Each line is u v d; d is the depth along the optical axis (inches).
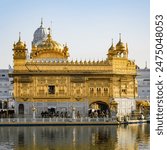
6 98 7121.1
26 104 4478.3
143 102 5369.1
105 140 2822.3
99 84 4520.2
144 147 2468.0
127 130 3548.2
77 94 4500.5
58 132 3388.3
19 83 4488.2
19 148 2466.8
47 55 4680.1
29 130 3563.0
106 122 4094.5
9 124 3998.5
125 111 4621.1
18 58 4490.7
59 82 4495.6
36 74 4483.3
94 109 5280.5
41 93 4490.7
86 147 2488.9
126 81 4621.1
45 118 4042.8
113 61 4547.2
